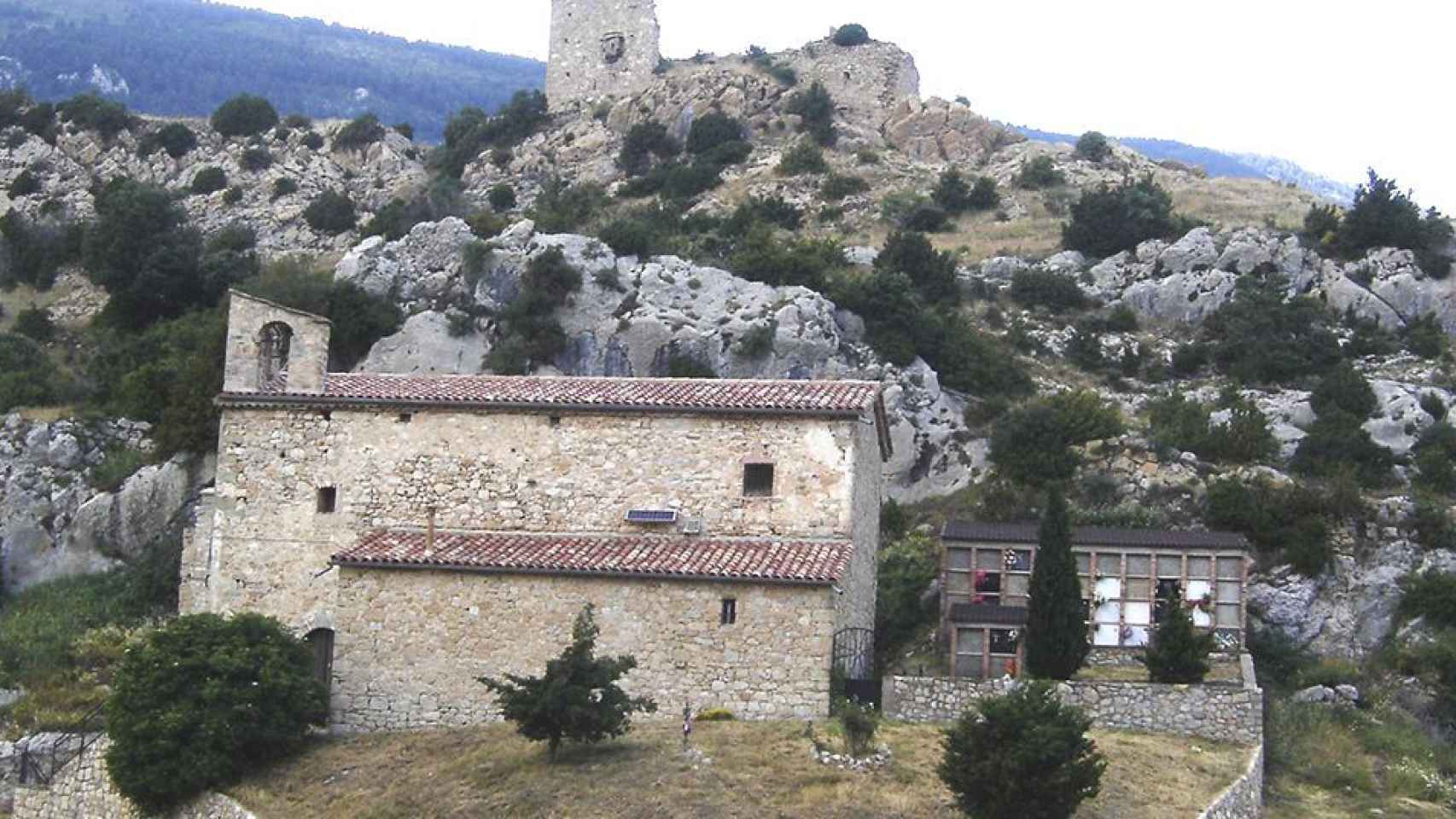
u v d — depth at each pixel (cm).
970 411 9144
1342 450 8244
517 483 6069
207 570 6197
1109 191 11969
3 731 6334
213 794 5322
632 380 6391
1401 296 10462
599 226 11056
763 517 5912
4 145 13825
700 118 13562
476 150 14112
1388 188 11100
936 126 14000
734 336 9100
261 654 5556
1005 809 4525
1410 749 6159
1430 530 7419
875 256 11019
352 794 5138
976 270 11388
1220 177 13838
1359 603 7112
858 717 5047
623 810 4747
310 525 6153
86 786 5744
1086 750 4641
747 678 5450
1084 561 6700
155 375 8975
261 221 12756
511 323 9262
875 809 4688
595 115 14112
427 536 5922
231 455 6225
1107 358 10175
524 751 5194
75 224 12206
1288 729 5981
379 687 5628
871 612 6475
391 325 9319
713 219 12031
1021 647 6125
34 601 7750
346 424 6194
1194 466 7888
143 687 5472
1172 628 5872
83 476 8375
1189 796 5006
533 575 5597
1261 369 9831
